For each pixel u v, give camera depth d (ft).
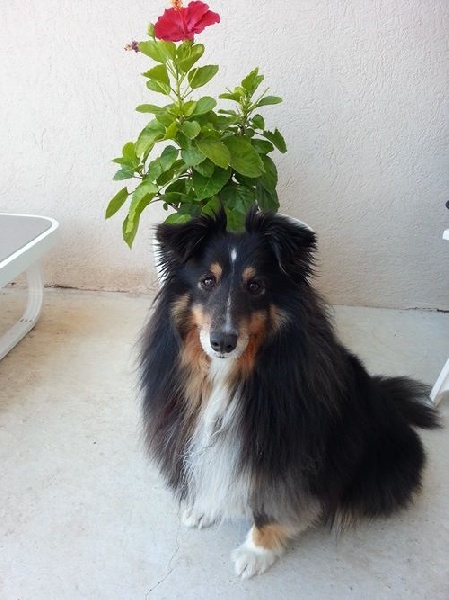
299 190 4.00
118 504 2.47
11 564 2.17
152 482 2.59
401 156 3.84
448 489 2.59
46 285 4.37
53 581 2.11
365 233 4.09
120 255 4.31
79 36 3.68
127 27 3.64
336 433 2.13
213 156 2.82
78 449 2.77
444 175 3.87
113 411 3.04
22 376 3.31
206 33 3.61
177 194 3.13
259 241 1.89
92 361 3.48
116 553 2.24
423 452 2.58
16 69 3.80
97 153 4.01
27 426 2.91
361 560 2.23
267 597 2.08
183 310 1.95
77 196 4.16
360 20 3.50
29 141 4.01
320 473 2.11
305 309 1.91
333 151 3.86
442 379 3.07
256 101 3.46
